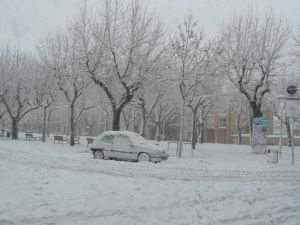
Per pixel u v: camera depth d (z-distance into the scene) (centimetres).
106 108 4444
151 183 1131
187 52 2538
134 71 2705
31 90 4431
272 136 6475
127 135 1997
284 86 2927
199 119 5097
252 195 984
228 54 2823
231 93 3181
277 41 2767
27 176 1149
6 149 2427
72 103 3459
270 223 704
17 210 745
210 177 1379
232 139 7412
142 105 3400
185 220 704
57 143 3834
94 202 843
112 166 1609
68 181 1102
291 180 1364
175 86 3275
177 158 2225
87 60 2680
